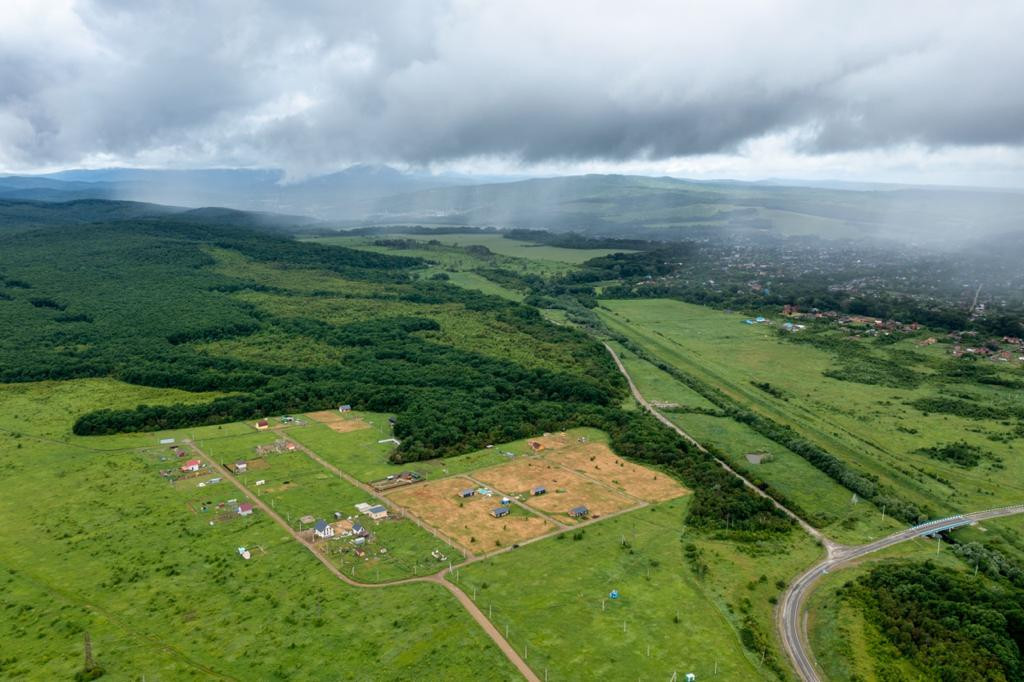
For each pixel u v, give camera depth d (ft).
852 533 575.79
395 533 549.54
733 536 563.07
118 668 393.29
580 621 442.09
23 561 505.66
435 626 431.84
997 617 443.32
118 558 508.94
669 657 411.13
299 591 468.34
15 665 395.55
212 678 385.50
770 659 415.44
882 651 428.15
